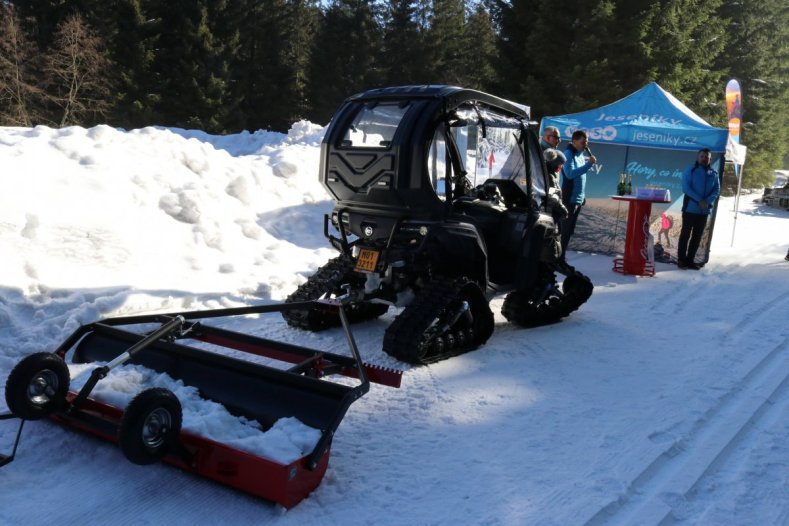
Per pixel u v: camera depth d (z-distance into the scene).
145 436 2.85
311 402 3.30
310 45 42.31
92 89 30.78
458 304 5.25
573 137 9.38
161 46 35.00
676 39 25.47
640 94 11.41
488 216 5.73
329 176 5.38
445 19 43.25
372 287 5.45
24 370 3.16
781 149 36.09
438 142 4.98
